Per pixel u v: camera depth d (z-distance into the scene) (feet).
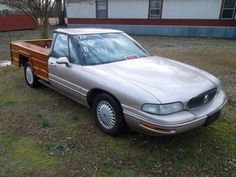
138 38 61.98
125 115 11.18
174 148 11.61
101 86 12.14
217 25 62.64
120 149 11.55
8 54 40.70
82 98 13.79
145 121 10.33
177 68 13.46
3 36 65.98
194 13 63.77
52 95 18.57
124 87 11.18
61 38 15.70
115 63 13.80
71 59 14.52
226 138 12.47
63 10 100.27
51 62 15.98
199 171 10.14
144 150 11.47
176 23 66.33
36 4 39.86
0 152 11.48
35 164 10.59
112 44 15.46
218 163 10.61
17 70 26.55
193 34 65.57
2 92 19.62
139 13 69.56
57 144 11.93
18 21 82.12
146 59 14.80
